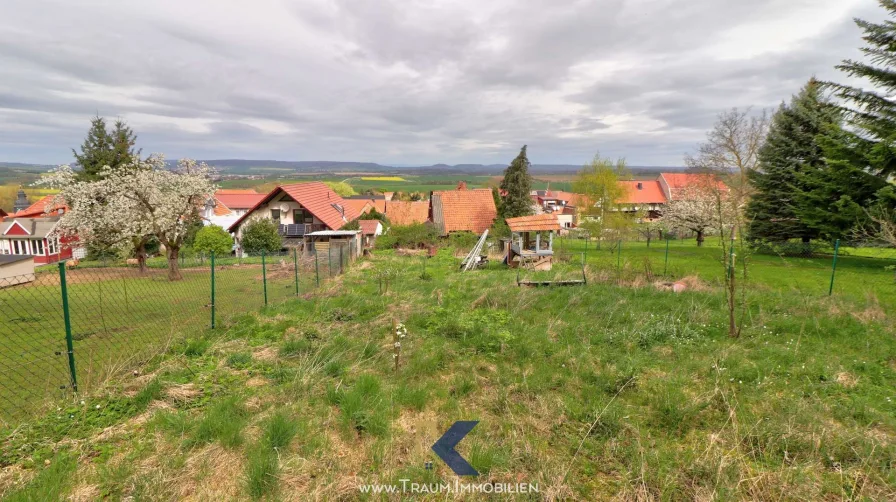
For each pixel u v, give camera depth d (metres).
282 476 3.20
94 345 6.44
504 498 3.04
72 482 3.12
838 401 4.48
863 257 18.97
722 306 8.35
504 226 26.75
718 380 4.89
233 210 49.06
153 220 15.41
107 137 31.84
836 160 17.12
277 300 9.84
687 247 26.53
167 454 3.51
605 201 31.19
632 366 5.36
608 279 11.36
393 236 26.34
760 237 21.75
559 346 6.24
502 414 4.27
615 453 3.59
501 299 9.13
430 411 4.36
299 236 27.20
